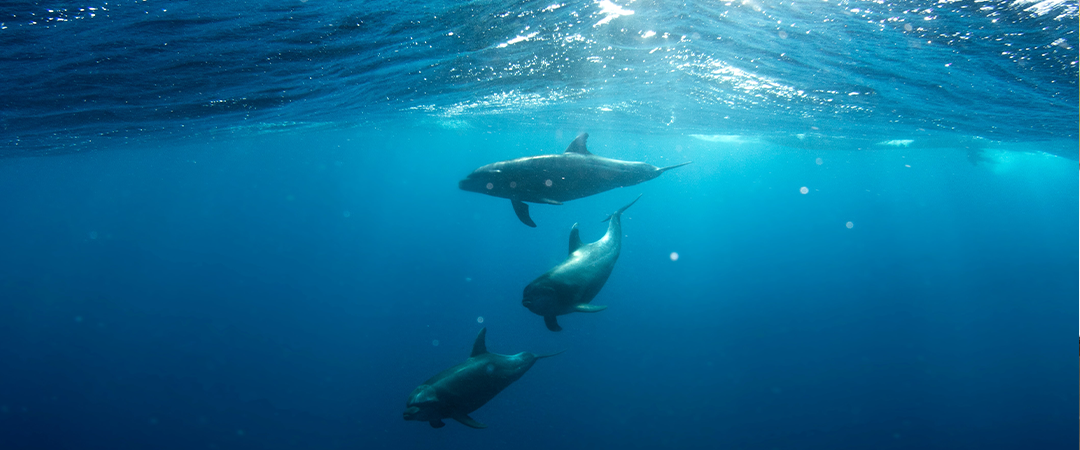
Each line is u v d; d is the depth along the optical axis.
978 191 46.31
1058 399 17.17
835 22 5.78
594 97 12.54
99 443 16.50
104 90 9.29
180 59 7.64
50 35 6.07
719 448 14.41
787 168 39.38
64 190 50.00
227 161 40.34
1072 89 7.65
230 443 16.00
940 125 13.10
